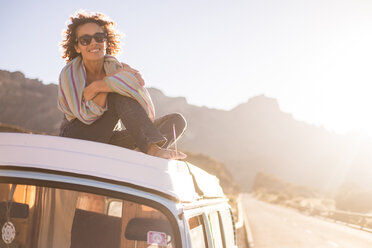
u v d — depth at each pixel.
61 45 2.56
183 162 2.07
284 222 33.75
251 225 30.02
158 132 2.16
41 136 1.66
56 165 1.62
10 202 1.67
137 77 2.27
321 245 17.62
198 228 2.05
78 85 2.28
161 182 1.72
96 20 2.53
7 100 76.12
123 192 1.63
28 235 1.69
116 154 1.67
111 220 1.78
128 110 2.18
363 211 43.16
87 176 1.62
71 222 1.74
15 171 1.61
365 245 17.28
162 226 1.68
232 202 42.31
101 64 2.47
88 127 2.35
